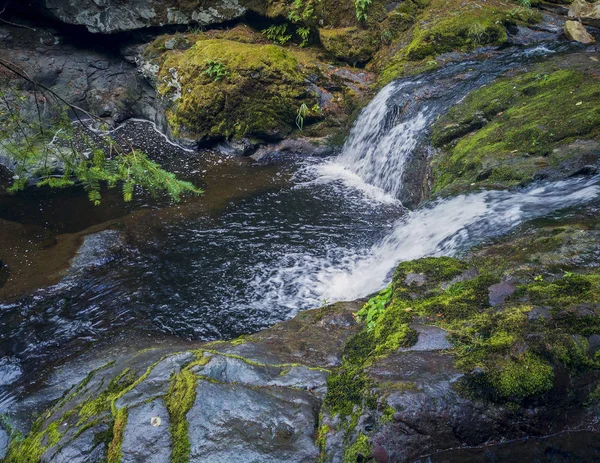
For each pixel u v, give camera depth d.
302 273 5.76
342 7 10.31
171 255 6.17
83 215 7.14
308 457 2.64
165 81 10.31
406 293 3.78
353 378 2.99
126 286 5.61
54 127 4.29
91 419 3.14
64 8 10.64
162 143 10.04
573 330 2.98
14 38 10.77
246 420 2.82
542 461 2.65
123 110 11.30
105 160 4.09
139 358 3.93
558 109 6.58
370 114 9.05
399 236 5.84
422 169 7.36
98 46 11.50
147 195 7.70
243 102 9.51
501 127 6.76
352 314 4.18
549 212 4.80
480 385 2.78
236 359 3.29
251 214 7.18
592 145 5.71
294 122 9.59
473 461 2.63
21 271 5.81
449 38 9.50
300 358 3.57
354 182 8.37
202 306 5.27
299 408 2.91
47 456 2.94
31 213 7.20
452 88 8.37
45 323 5.07
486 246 4.50
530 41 9.59
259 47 9.90
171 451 2.70
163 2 10.84
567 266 3.79
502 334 3.04
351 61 10.24
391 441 2.62
